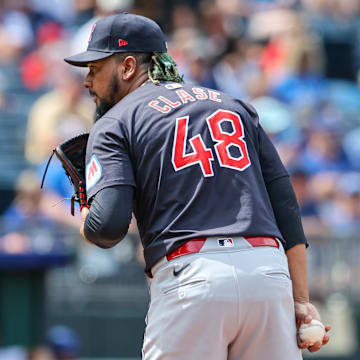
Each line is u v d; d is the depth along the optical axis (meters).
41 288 24.08
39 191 28.42
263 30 42.66
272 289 11.47
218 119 12.08
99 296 27.59
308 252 28.75
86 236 11.67
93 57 12.40
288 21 42.94
